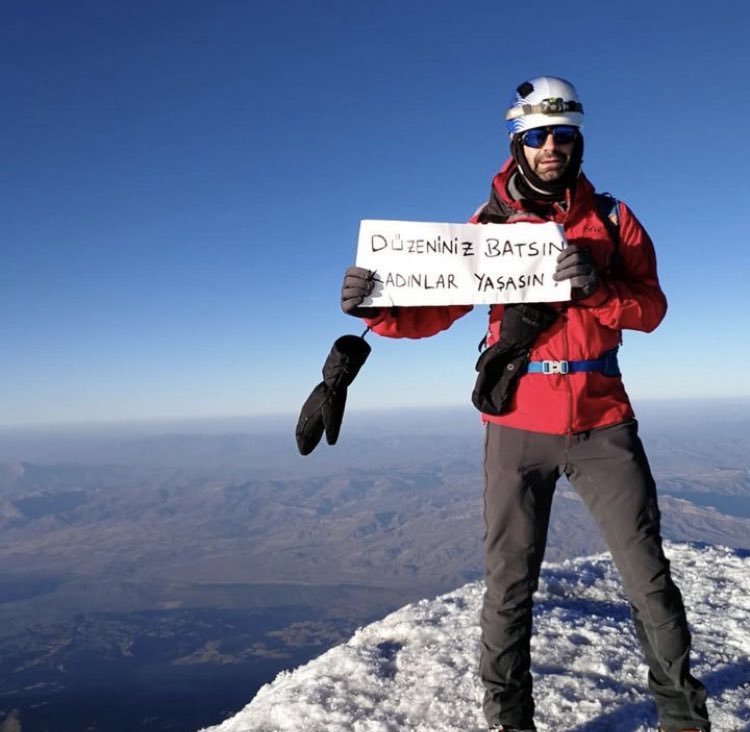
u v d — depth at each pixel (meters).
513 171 2.24
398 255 2.20
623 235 2.16
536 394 2.11
